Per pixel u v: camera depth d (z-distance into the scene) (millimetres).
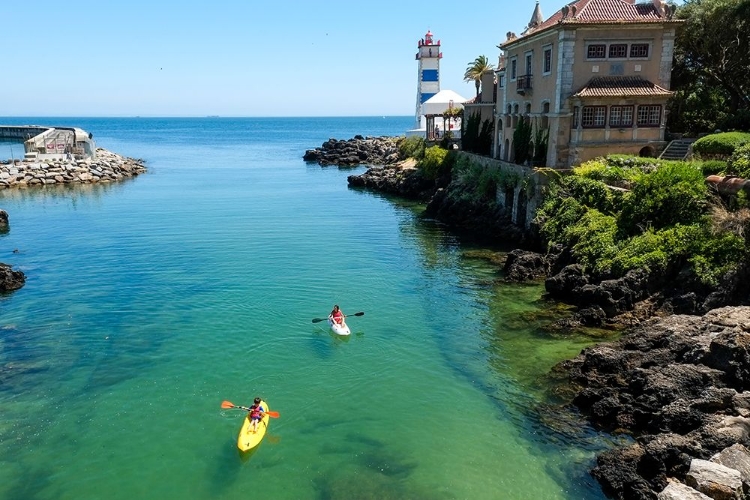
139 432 18328
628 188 32531
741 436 14867
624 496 14891
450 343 24734
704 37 45750
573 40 39938
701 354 18422
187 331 25875
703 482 13008
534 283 32156
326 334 25656
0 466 16703
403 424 18703
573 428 18203
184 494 15609
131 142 186375
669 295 25703
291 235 45219
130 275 34094
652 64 40719
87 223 49719
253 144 177250
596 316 25297
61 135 89375
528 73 47469
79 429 18484
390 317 27719
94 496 15555
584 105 40125
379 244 42438
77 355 23516
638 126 40688
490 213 46188
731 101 48688
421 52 98875
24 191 69312
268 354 23688
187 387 21047
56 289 31578
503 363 22797
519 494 15383
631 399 18266
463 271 35344
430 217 53156
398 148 93688
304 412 19422
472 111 60656
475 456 17016
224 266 36031
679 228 27438
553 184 37750
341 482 15992
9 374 21891
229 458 17109
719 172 29828
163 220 51094
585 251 30062
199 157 125625
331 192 69812
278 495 15531
